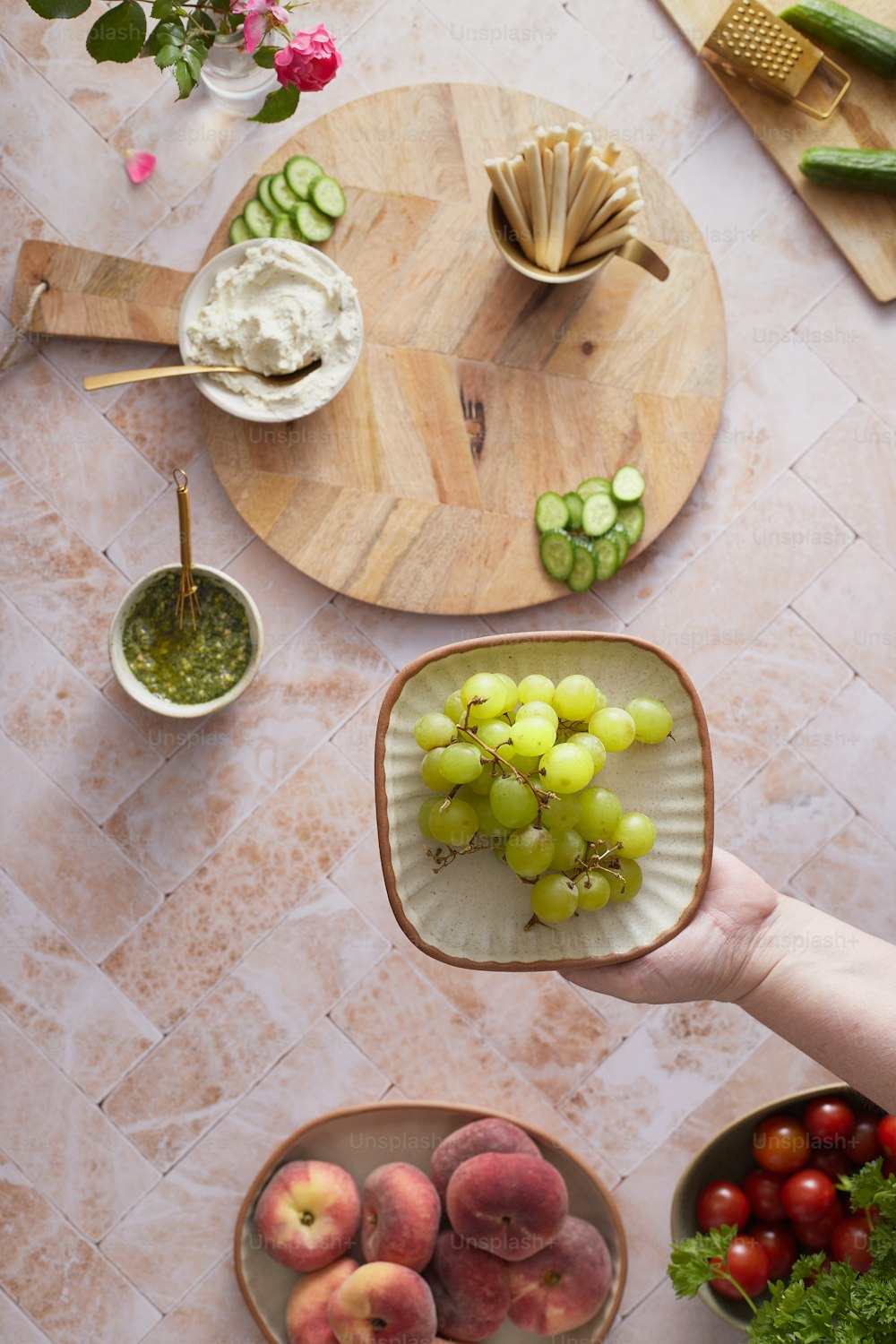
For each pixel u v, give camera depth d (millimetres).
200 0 1386
